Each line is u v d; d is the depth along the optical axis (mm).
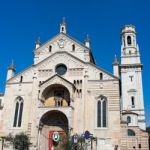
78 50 75312
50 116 71688
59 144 68938
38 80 73500
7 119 70750
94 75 71250
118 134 64562
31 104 70562
